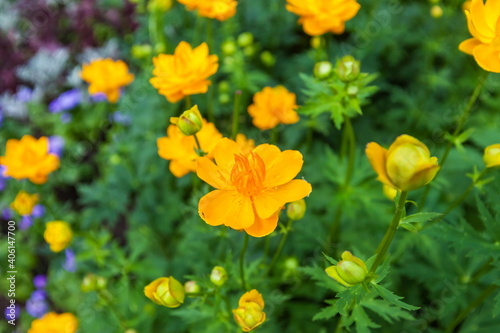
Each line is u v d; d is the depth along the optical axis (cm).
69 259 60
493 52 33
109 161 67
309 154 57
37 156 50
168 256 61
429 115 63
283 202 31
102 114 78
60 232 46
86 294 59
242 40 59
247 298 33
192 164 42
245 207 31
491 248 38
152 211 62
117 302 52
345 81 39
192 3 44
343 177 49
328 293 49
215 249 50
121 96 70
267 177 32
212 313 41
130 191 62
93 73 54
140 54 61
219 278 36
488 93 61
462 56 66
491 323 45
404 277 50
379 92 68
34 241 68
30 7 90
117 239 71
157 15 62
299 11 45
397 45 68
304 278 50
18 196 50
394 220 28
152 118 64
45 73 88
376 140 62
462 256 47
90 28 88
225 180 32
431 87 64
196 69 40
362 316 35
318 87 42
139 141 64
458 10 70
